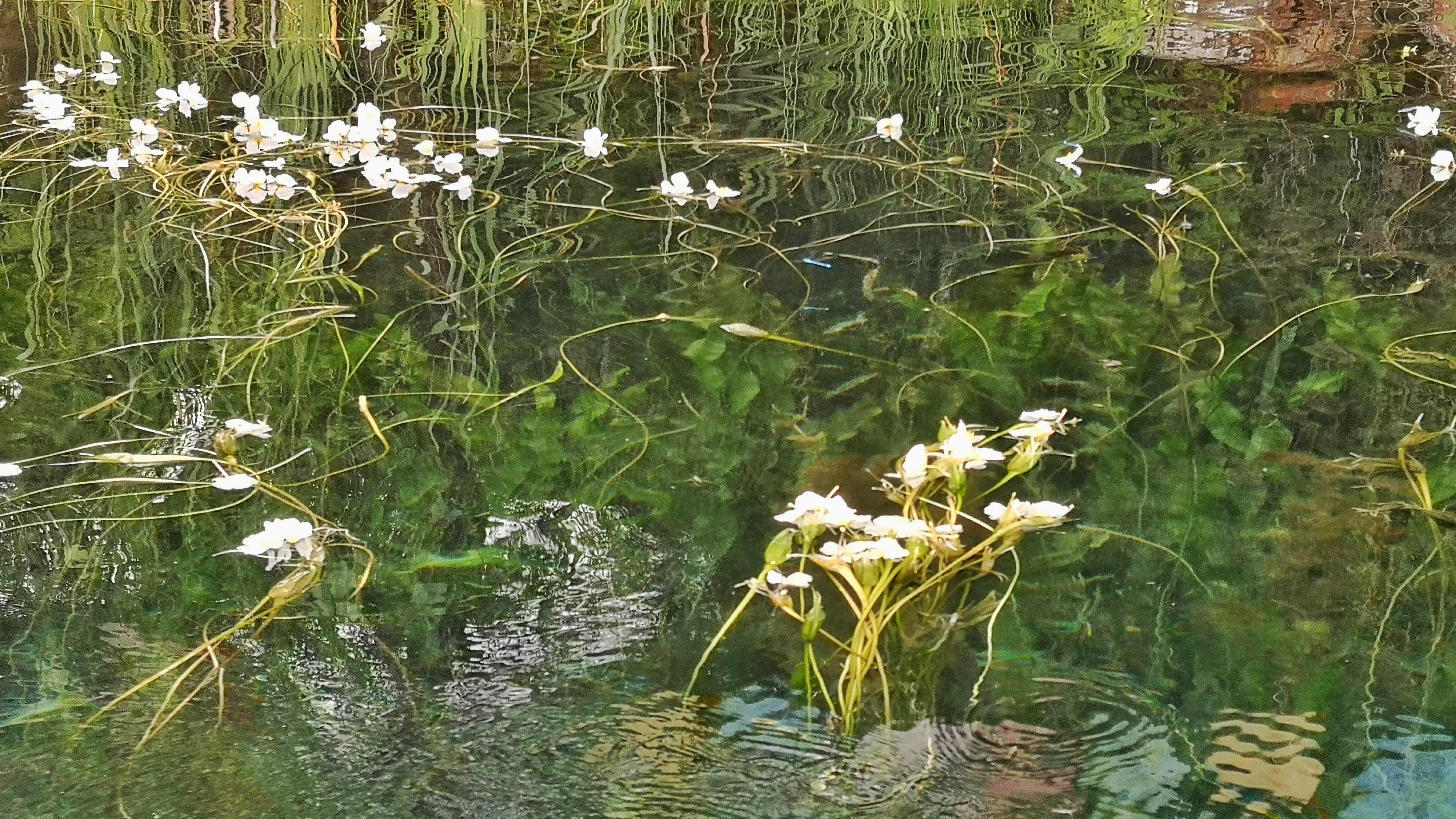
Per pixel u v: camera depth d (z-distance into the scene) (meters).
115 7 5.85
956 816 1.52
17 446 2.37
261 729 1.66
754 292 3.05
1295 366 2.69
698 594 1.97
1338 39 5.24
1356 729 1.68
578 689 1.75
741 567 2.04
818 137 4.20
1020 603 1.96
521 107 4.54
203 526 2.15
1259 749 1.64
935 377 2.65
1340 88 4.59
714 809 1.53
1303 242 3.29
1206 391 2.59
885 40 5.47
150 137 4.11
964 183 3.76
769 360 2.72
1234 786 1.58
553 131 4.28
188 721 1.68
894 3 6.08
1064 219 3.48
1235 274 3.11
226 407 2.54
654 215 3.54
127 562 2.04
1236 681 1.78
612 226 3.47
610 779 1.58
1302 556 2.08
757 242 3.35
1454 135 4.03
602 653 1.83
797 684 1.77
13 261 3.22
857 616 1.89
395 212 3.59
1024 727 1.68
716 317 2.92
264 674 1.78
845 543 2.01
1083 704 1.73
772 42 5.44
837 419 2.49
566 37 5.48
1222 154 3.94
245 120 4.32
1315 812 1.53
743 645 1.85
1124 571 2.04
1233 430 2.45
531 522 2.17
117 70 4.95
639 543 2.11
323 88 4.77
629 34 5.53
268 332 2.85
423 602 1.95
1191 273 3.12
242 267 3.22
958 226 3.44
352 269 3.20
